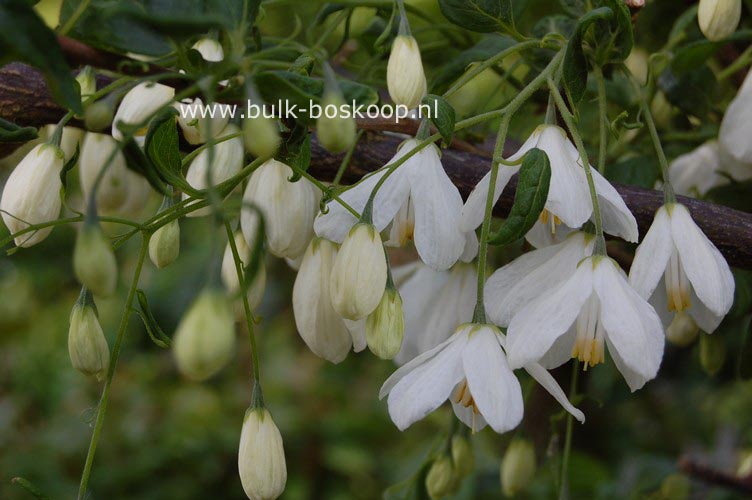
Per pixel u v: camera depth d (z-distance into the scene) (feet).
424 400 0.99
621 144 1.42
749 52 1.36
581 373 1.73
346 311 1.00
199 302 0.85
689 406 2.64
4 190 1.08
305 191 1.08
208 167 0.86
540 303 0.99
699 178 1.40
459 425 1.36
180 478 3.49
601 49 1.10
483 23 1.13
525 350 0.97
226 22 0.90
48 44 0.87
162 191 0.96
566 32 1.20
